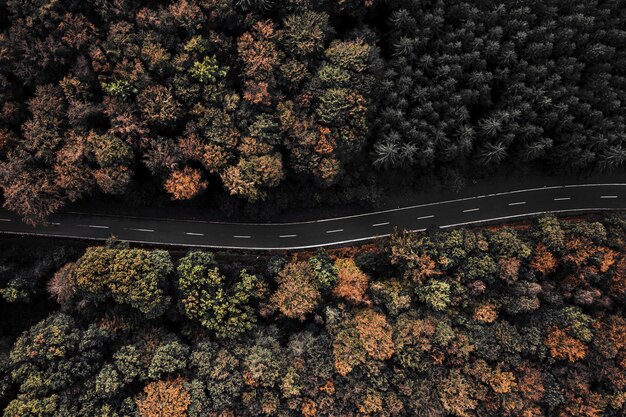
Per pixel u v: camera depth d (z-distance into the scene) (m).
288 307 48.97
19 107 47.88
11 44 45.12
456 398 47.12
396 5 49.75
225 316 48.75
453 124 51.00
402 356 48.53
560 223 51.88
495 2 51.22
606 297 49.97
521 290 49.06
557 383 48.50
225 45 46.53
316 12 48.06
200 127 47.53
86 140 47.06
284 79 48.19
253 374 46.56
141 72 45.25
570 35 50.91
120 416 45.66
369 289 51.34
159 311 48.03
